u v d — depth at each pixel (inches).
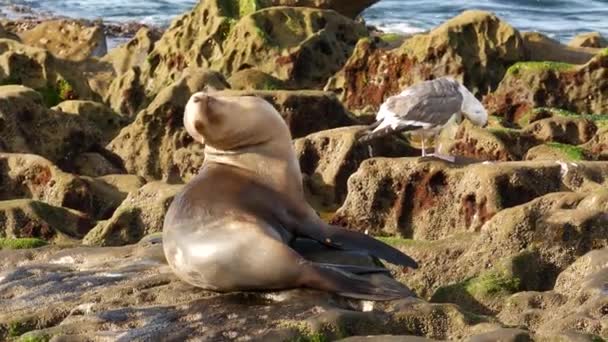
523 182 1171.9
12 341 850.8
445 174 1208.8
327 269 868.0
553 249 1008.9
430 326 826.2
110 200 1387.8
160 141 1643.7
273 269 863.1
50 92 1979.6
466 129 1488.7
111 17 3366.1
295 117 1601.9
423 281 1028.5
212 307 858.1
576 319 830.5
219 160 942.4
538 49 2162.9
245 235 873.5
